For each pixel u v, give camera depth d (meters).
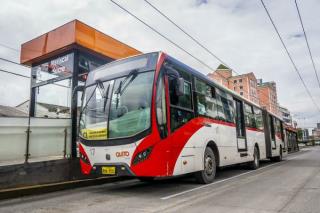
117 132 6.87
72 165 9.17
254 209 5.31
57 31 10.73
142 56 7.46
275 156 18.86
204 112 9.20
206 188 7.96
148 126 6.52
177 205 5.73
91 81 8.24
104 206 5.77
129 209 5.43
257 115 15.72
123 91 7.25
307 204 5.70
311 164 16.31
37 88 11.86
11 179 7.41
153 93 6.74
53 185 8.02
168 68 7.50
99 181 9.62
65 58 10.84
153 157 6.40
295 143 46.50
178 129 7.41
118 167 6.64
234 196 6.63
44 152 8.78
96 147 7.13
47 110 11.25
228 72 84.75
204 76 9.78
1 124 7.79
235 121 12.02
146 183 9.45
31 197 7.07
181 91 7.18
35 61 11.73
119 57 12.02
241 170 13.62
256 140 14.73
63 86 10.87
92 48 10.73
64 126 9.52
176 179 10.26
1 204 6.21
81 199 6.67
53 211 5.43
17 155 8.05
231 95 12.09
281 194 6.80
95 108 7.59
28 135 8.38
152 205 5.77
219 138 10.03
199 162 8.40
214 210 5.25
